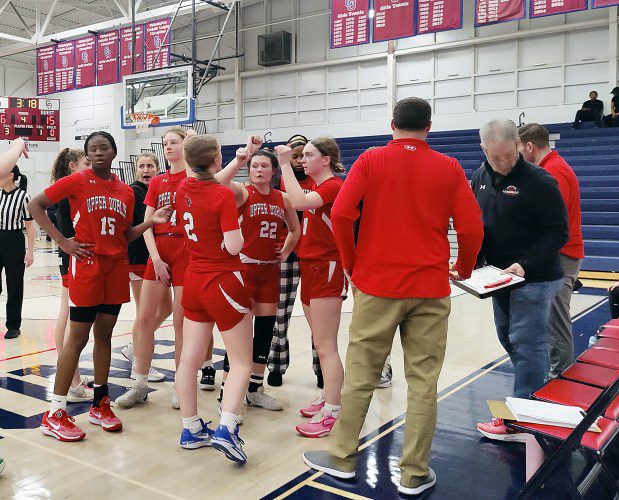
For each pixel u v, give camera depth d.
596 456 1.91
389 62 16.14
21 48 15.48
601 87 13.86
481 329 5.58
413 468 2.32
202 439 2.79
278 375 3.81
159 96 12.73
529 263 2.63
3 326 5.70
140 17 13.58
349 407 2.44
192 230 2.64
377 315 2.35
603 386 2.44
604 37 13.77
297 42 17.59
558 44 14.30
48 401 3.44
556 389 2.41
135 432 2.98
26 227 5.25
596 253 9.26
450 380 3.90
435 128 15.77
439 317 2.34
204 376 3.69
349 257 2.40
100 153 2.89
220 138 19.05
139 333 3.39
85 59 14.02
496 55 15.02
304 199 2.75
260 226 3.19
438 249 2.34
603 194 10.47
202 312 2.72
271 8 17.88
